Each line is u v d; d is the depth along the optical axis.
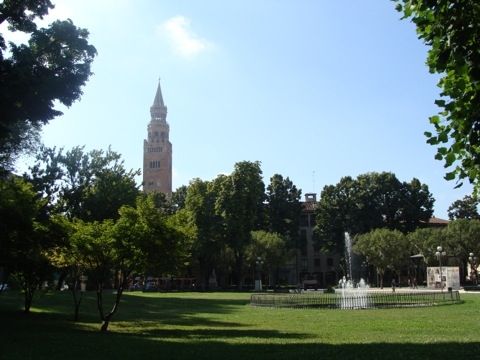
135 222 24.30
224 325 27.30
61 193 54.44
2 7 21.12
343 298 42.56
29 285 31.06
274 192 108.69
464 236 78.12
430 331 21.86
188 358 14.81
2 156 36.34
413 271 92.94
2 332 22.27
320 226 103.69
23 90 18.81
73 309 36.22
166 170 159.00
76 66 20.72
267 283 112.56
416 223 100.69
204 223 88.25
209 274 97.69
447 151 8.69
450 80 8.52
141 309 39.38
